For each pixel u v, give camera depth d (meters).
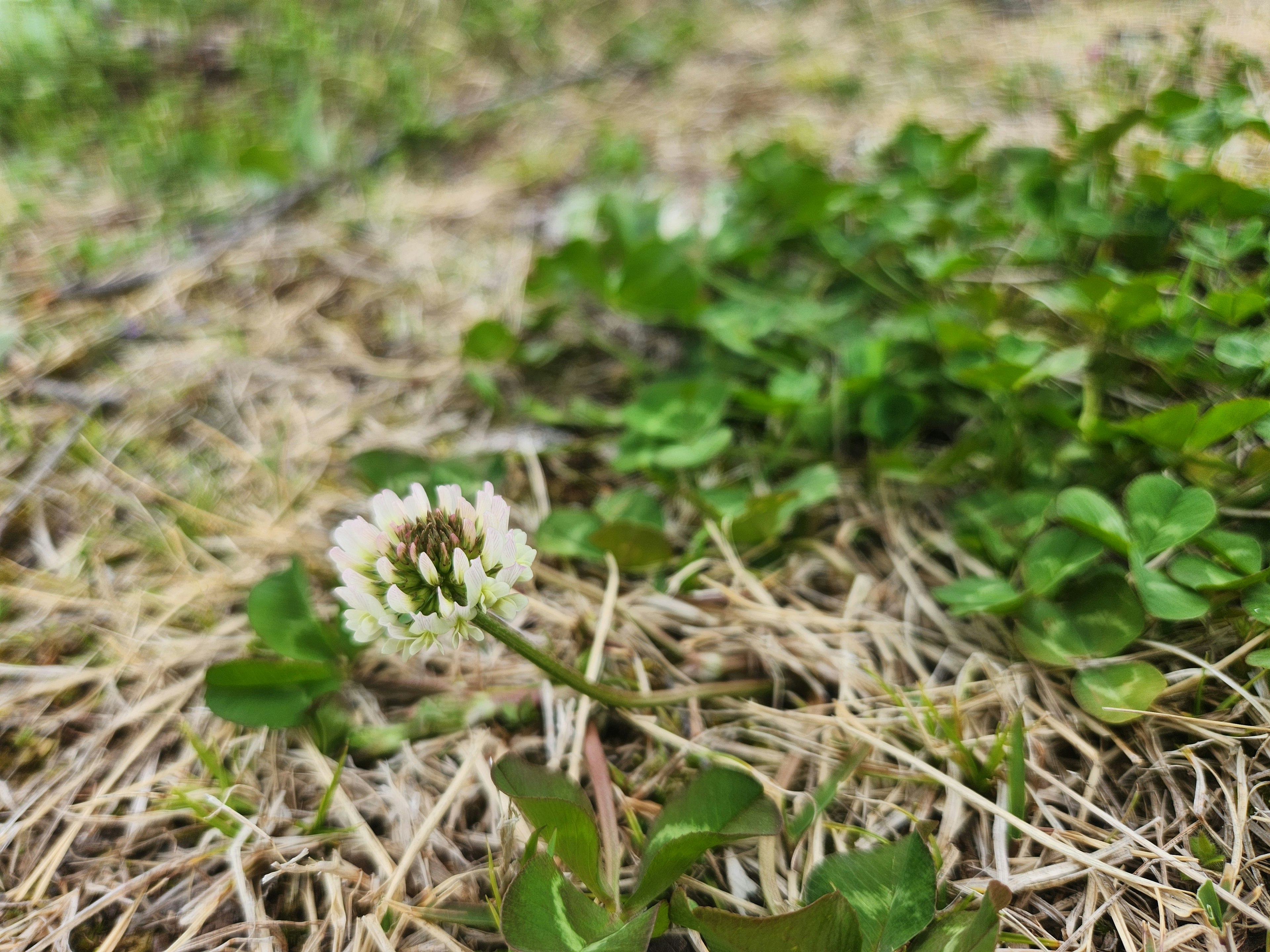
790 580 0.18
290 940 0.13
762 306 0.22
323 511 0.19
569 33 0.42
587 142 0.34
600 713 0.15
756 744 0.15
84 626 0.17
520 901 0.11
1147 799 0.13
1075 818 0.13
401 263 0.27
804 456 0.20
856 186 0.24
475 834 0.14
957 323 0.18
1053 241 0.21
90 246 0.25
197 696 0.16
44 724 0.15
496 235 0.28
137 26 0.34
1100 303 0.18
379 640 0.13
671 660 0.16
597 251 0.24
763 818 0.12
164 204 0.28
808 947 0.11
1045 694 0.15
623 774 0.15
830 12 0.43
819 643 0.16
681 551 0.18
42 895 0.13
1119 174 0.23
